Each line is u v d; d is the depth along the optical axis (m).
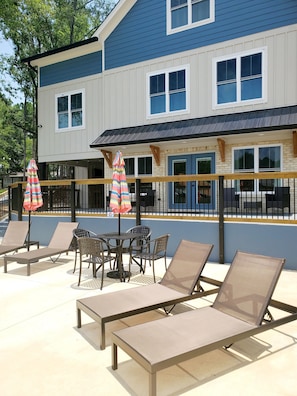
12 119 23.20
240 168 10.41
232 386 2.67
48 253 6.83
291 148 9.61
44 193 10.88
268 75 9.88
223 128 9.50
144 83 11.97
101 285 5.45
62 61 13.91
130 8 12.19
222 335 2.90
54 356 3.19
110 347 3.38
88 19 24.17
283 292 5.13
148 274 6.53
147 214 8.39
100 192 15.52
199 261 4.52
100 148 11.89
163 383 2.72
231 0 10.38
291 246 6.64
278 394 2.56
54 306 4.63
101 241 5.52
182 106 11.30
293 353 3.21
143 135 10.95
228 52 10.46
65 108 13.93
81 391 2.63
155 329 3.04
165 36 11.54
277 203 8.59
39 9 19.06
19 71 22.38
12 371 2.93
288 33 9.60
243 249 7.12
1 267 7.25
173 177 7.93
